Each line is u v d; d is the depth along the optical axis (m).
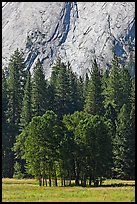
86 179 117.69
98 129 113.94
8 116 157.50
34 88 157.38
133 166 129.38
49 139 111.19
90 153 113.19
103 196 72.69
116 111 156.62
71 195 75.69
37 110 156.12
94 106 154.88
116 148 129.88
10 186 101.25
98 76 158.12
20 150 140.38
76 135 113.81
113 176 131.50
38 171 111.00
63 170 112.19
